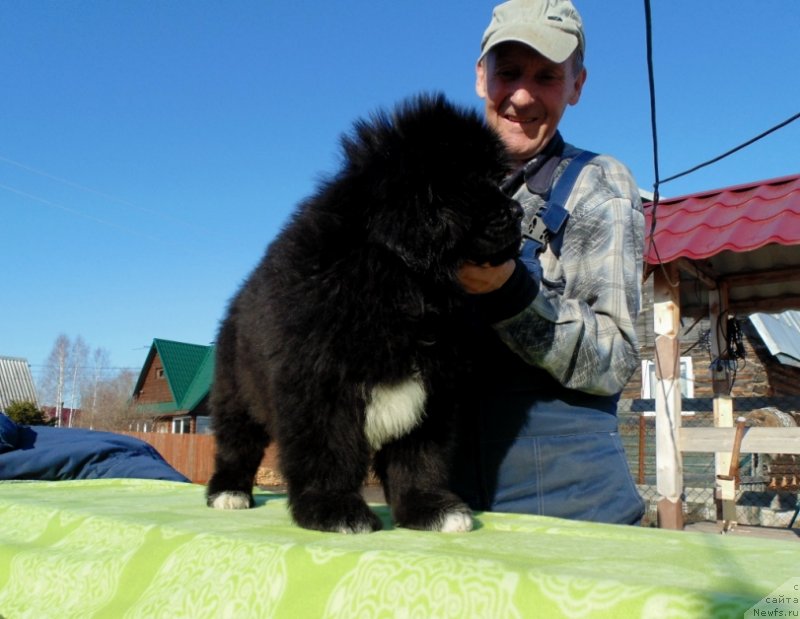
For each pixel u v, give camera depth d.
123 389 18.14
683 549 0.71
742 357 2.84
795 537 2.38
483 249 0.91
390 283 0.93
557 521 0.94
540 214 1.15
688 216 2.39
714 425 2.83
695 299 2.96
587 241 1.13
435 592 0.58
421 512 0.91
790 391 4.82
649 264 2.29
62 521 0.99
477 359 1.17
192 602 0.71
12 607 0.85
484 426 1.17
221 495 1.25
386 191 0.92
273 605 0.66
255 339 1.13
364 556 0.64
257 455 1.33
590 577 0.54
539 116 1.23
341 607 0.63
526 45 1.18
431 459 1.01
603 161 1.21
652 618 0.48
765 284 2.73
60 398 18.97
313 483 0.94
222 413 1.34
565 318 1.01
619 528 0.87
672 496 2.26
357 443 0.96
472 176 0.92
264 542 0.72
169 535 0.81
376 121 1.01
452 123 0.96
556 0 1.21
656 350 2.34
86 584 0.83
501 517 0.98
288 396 0.94
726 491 2.71
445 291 0.97
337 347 0.92
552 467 1.13
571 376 1.05
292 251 0.96
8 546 0.94
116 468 2.09
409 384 0.96
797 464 3.59
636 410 3.00
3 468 1.96
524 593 0.54
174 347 11.95
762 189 2.36
